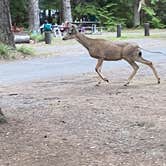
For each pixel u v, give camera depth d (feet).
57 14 175.22
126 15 173.78
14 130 26.71
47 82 47.06
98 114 30.91
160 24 172.35
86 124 28.12
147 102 35.01
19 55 71.00
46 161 21.35
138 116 30.14
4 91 42.14
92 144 23.82
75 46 89.30
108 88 42.11
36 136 25.45
